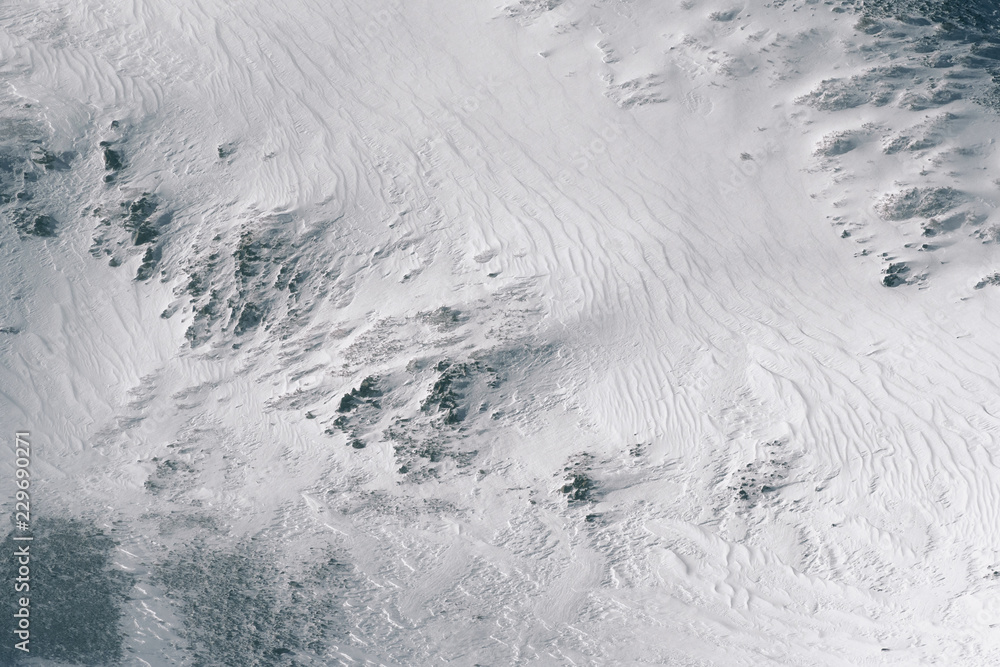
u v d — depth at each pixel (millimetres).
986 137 27844
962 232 26078
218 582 22156
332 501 23891
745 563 21109
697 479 22609
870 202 27375
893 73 29781
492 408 24844
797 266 26484
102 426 26531
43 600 21906
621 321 25797
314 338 27297
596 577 21500
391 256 28562
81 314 28859
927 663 18656
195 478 24922
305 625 21219
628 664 20031
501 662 20422
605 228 27922
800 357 24141
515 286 26859
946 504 20641
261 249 29016
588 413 24391
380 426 25094
